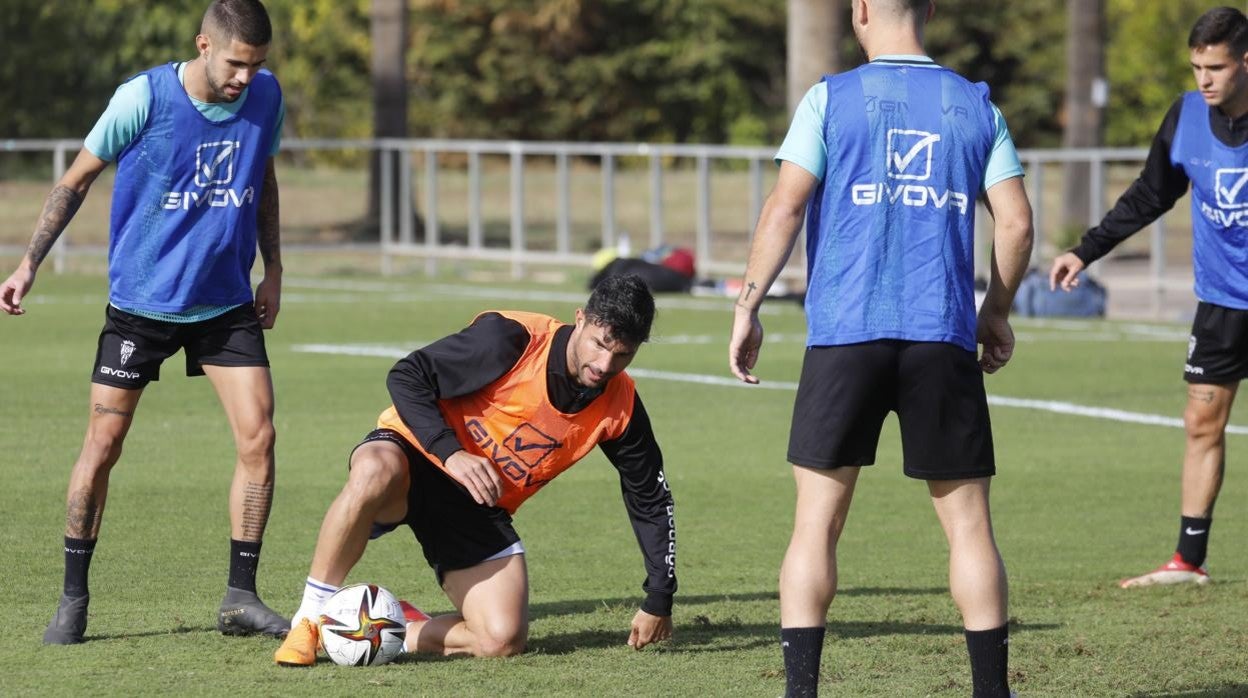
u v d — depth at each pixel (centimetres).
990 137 1159
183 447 2481
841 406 1139
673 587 1412
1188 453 1805
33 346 3753
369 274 6412
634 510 1412
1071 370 3706
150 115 1431
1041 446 2725
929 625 1553
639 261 5641
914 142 1139
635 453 1391
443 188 8400
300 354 3722
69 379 3200
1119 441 2778
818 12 5850
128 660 1349
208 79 1433
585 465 2459
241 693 1248
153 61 9775
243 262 1491
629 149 6069
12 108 8981
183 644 1412
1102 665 1398
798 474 1164
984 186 1167
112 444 1452
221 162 1459
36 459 2334
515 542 1412
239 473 1472
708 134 14100
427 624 1416
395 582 1708
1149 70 10900
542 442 1373
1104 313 5219
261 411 1475
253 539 1462
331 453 2469
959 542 1155
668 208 7831
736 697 1263
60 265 6044
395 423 1416
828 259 1146
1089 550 1973
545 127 13888
